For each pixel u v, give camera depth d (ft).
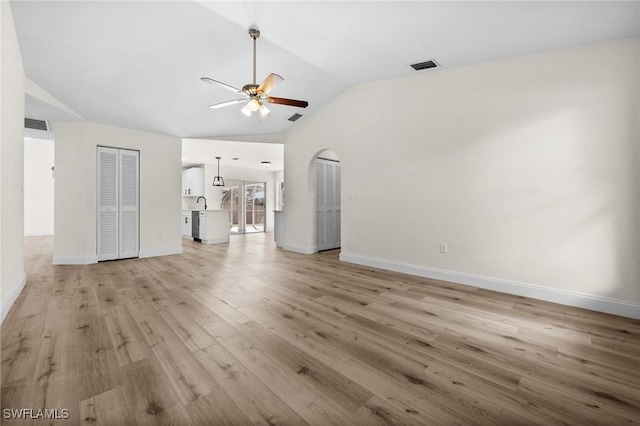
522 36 9.29
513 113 10.65
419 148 13.23
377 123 14.80
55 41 9.55
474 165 11.59
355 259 15.98
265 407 4.71
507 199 10.82
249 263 16.22
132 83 12.48
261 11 8.95
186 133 18.62
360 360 6.15
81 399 4.83
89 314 8.57
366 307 9.33
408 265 13.67
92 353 6.31
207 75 12.50
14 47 8.81
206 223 24.88
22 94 10.40
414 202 13.44
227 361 6.06
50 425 4.24
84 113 14.69
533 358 6.30
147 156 17.79
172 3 8.47
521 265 10.57
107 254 16.42
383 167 14.60
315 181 19.69
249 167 34.40
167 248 18.78
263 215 39.11
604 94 9.00
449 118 12.25
